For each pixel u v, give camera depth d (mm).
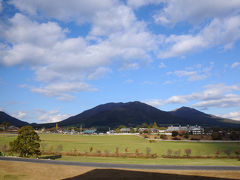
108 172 31625
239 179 26812
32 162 40625
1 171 31031
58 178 28672
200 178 27547
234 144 103188
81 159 59906
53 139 139250
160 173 30625
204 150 87312
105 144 103938
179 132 166500
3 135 141500
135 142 121625
